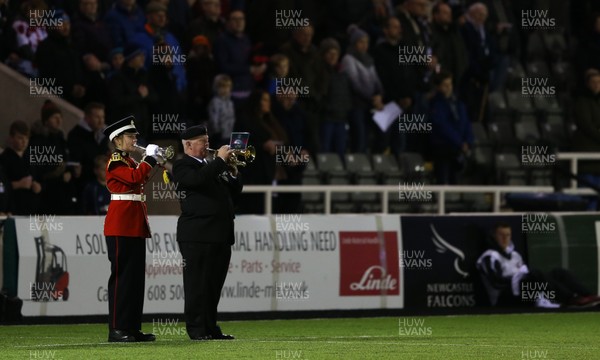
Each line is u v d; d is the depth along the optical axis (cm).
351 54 5828
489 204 5978
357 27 5947
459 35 6212
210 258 3675
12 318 4347
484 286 5050
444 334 4166
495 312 4956
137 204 3628
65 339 3859
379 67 5891
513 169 6169
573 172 6012
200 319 3712
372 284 4875
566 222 5178
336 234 4838
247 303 4681
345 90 5772
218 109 5378
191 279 3684
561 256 5144
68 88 5209
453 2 6384
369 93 5850
